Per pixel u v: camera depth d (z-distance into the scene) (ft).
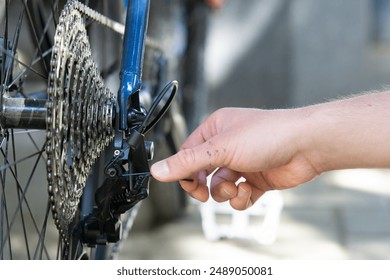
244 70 20.72
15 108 3.94
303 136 4.13
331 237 12.04
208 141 4.12
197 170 4.09
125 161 4.23
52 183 3.59
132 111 4.33
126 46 4.60
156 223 12.13
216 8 11.75
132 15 4.69
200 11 11.39
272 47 20.63
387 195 14.46
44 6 5.46
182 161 4.05
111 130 4.32
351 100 4.21
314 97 20.72
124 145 4.25
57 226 3.97
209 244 11.63
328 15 20.52
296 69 20.66
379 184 15.17
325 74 20.66
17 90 4.54
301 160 4.24
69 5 3.86
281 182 4.51
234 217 11.74
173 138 9.45
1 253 4.32
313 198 14.12
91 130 4.08
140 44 4.62
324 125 4.10
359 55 20.61
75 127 3.87
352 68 20.67
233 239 11.84
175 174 4.06
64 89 3.72
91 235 4.69
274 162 4.16
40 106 3.95
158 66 8.34
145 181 4.33
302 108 4.25
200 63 11.39
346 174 15.78
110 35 5.90
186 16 11.30
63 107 3.67
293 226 12.53
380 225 12.67
